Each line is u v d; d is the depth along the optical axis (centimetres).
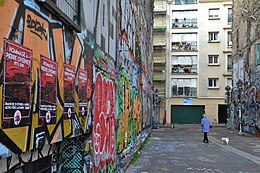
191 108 4772
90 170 538
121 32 958
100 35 641
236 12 3481
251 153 1555
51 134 343
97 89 602
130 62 1211
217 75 4734
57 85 364
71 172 454
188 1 4862
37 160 347
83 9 490
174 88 4812
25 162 304
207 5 4819
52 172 394
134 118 1352
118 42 890
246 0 3014
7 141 251
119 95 900
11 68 256
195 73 4769
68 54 409
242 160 1321
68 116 405
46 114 329
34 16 300
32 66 295
